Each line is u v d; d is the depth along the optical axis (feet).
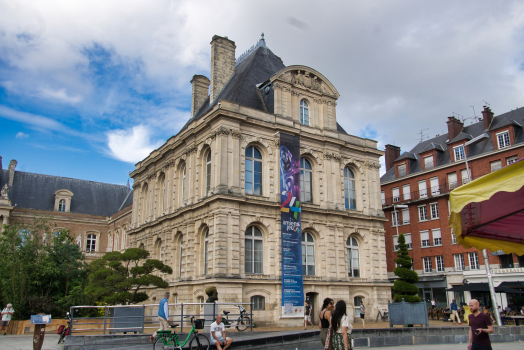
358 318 112.47
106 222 207.10
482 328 31.73
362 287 116.26
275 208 103.50
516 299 131.13
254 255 99.96
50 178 212.23
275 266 100.27
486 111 153.48
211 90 127.85
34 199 200.54
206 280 93.30
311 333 60.70
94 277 92.07
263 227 101.86
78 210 209.67
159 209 131.54
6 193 182.19
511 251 38.42
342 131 132.26
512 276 132.05
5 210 178.50
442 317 130.82
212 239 95.76
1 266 109.60
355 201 123.75
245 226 98.32
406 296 106.83
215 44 130.11
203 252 103.35
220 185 96.27
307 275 106.32
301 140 113.60
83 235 200.95
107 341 63.57
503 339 72.90
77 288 110.42
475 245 38.68
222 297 89.97
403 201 172.04
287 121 110.93
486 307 134.10
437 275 152.87
